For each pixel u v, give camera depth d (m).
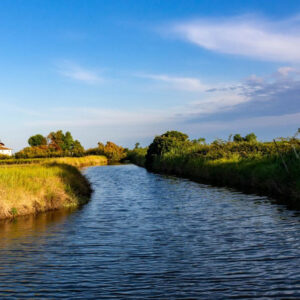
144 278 8.44
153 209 18.41
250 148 34.22
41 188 19.00
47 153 95.62
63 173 24.42
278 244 10.94
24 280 8.43
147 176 42.38
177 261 9.64
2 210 16.09
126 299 7.30
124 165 76.31
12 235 12.93
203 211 17.20
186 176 38.94
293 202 18.41
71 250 10.91
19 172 21.45
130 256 10.21
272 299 7.14
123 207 19.34
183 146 51.66
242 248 10.68
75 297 7.45
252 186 25.23
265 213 15.88
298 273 8.46
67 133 128.12
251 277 8.30
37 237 12.59
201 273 8.66
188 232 13.00
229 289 7.67
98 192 27.03
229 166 29.98
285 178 21.17
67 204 19.81
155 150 59.62
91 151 108.69
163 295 7.46
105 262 9.70
